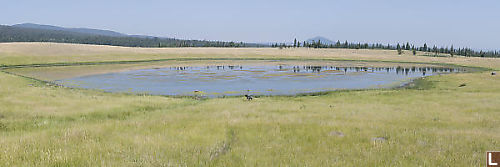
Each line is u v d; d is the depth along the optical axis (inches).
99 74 2524.6
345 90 1622.8
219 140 391.9
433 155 321.7
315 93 1545.3
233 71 2938.0
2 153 291.3
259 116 684.7
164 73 2669.8
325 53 6599.4
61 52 4564.5
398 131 478.6
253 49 7273.6
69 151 302.0
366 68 3543.3
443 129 516.1
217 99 1279.5
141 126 502.6
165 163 273.3
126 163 269.7
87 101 1039.0
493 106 872.9
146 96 1334.9
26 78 1920.5
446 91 1369.3
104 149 319.9
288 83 2011.6
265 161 293.6
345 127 505.0
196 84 1936.5
